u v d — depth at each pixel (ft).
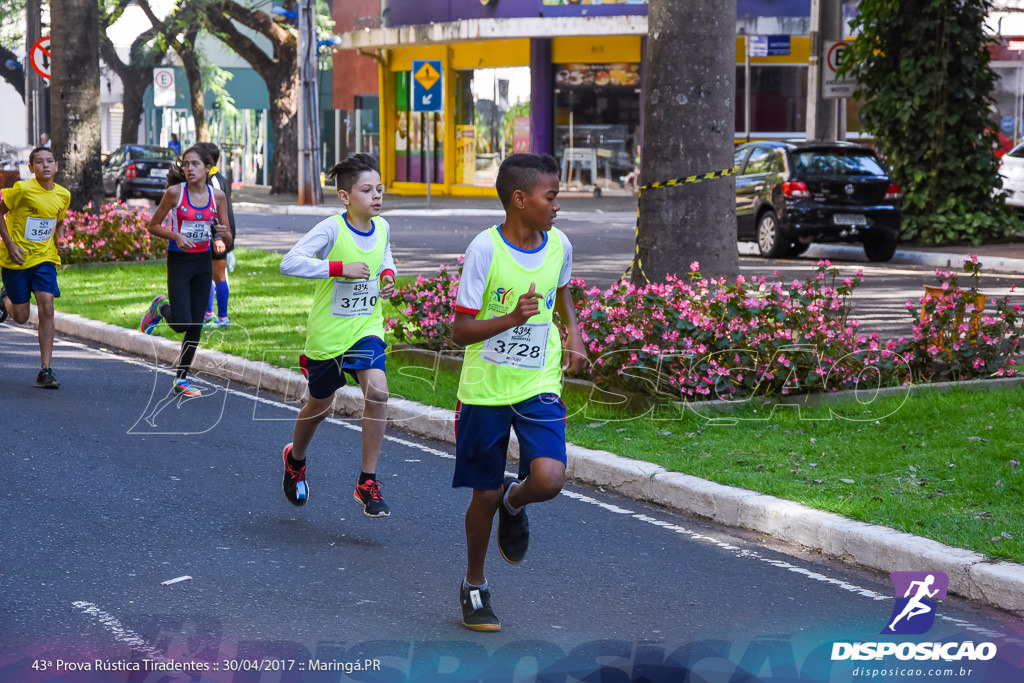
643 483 23.20
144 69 146.20
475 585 16.72
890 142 67.31
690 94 32.65
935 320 31.50
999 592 17.62
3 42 136.36
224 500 22.67
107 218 57.98
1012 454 24.11
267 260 60.49
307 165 103.96
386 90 135.13
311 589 18.04
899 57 66.64
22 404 30.53
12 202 32.01
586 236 75.41
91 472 24.39
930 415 27.50
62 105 61.31
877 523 20.01
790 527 20.65
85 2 61.00
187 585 18.06
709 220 32.91
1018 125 116.78
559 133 116.67
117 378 34.55
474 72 123.03
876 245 63.05
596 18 108.58
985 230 66.59
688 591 18.26
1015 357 34.19
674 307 28.66
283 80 123.13
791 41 112.37
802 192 61.31
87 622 16.49
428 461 26.07
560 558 19.75
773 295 29.73
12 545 19.70
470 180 125.08
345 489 23.62
